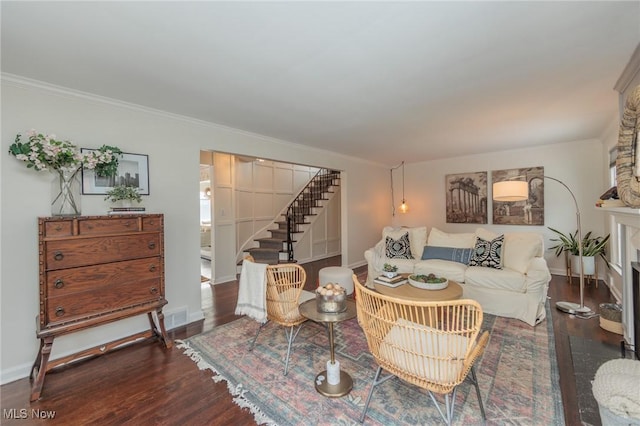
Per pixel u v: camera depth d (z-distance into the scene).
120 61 1.94
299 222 6.48
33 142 2.07
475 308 1.38
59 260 2.00
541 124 3.55
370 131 3.77
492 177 5.45
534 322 2.93
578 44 1.79
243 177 5.89
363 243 6.02
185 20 1.52
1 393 1.96
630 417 1.28
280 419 1.69
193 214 3.18
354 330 2.92
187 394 1.93
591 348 2.35
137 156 2.76
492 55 1.92
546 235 4.94
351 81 2.28
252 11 1.45
